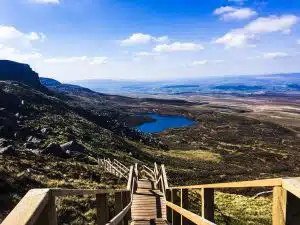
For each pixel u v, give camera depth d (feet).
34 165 61.21
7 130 109.70
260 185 9.22
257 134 360.89
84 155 96.73
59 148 91.09
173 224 30.17
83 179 63.16
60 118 181.78
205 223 14.67
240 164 199.82
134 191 55.06
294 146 296.92
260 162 213.87
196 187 18.58
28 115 169.58
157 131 386.52
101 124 249.14
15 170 51.83
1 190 39.65
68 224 35.27
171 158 190.19
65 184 50.42
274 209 8.29
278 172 180.86
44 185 46.98
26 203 6.25
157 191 54.95
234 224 50.98
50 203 7.11
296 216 7.73
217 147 271.90
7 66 387.34
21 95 213.25
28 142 99.96
